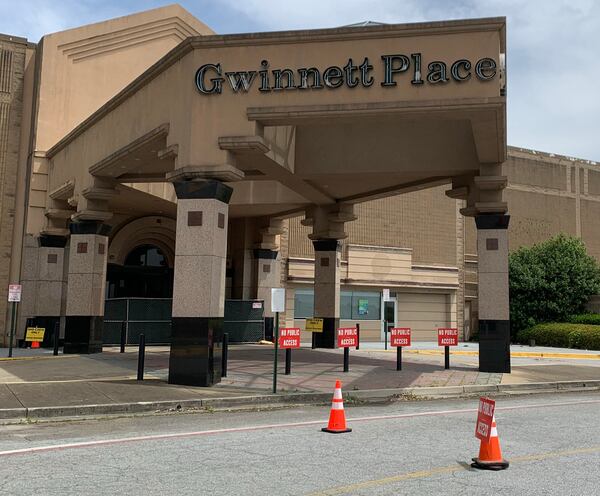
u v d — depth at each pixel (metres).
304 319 30.09
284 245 29.84
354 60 13.22
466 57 12.83
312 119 13.44
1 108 23.52
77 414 10.00
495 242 16.53
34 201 22.81
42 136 23.03
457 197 18.30
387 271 32.91
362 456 7.06
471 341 36.19
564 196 42.84
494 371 16.27
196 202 13.09
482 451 6.66
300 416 10.06
